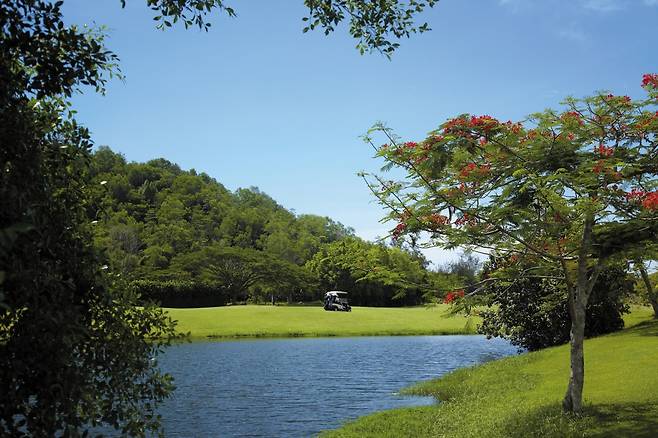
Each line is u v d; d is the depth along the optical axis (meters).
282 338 48.91
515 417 11.77
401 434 13.19
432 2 7.56
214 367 28.80
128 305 5.66
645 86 9.98
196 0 6.67
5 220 4.01
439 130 9.87
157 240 112.62
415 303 94.75
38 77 4.80
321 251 105.94
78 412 5.35
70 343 4.45
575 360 11.30
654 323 25.05
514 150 10.16
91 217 5.63
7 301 4.23
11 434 4.38
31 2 4.57
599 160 9.51
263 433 14.88
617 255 11.83
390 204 10.95
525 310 26.53
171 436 14.59
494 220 10.16
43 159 4.77
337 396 20.39
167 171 165.62
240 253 92.12
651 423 9.97
